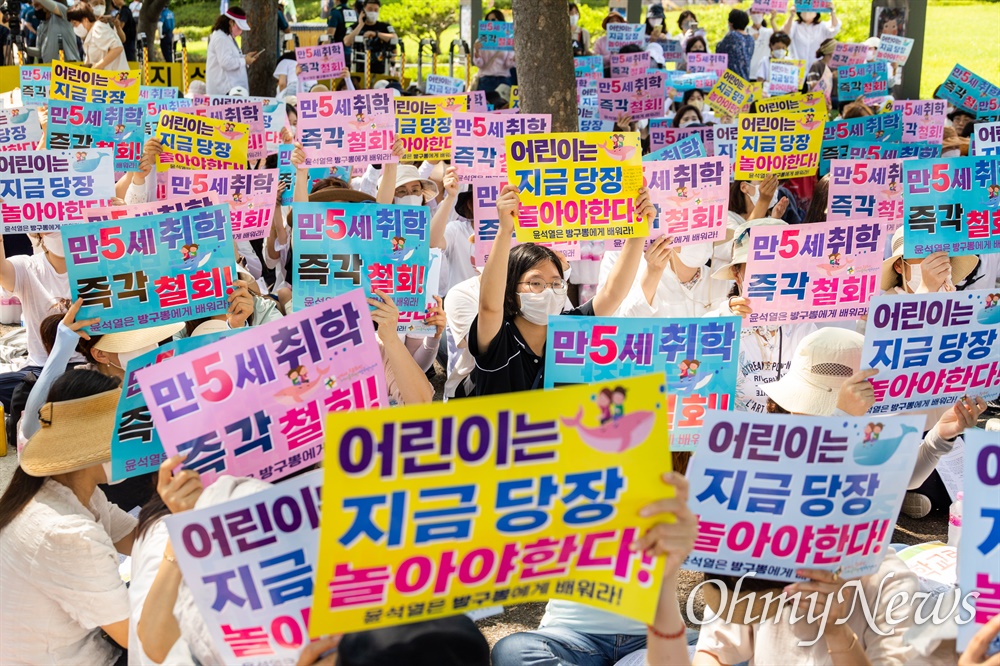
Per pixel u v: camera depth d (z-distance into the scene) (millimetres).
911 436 2691
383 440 2066
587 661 3500
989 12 20281
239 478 2785
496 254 4477
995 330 3766
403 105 8266
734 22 16047
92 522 3258
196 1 30797
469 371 5711
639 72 12688
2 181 5957
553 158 4707
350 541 2096
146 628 2662
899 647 2822
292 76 16828
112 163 6113
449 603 2189
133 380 3189
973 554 2381
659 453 2160
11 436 6277
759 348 5215
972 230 4957
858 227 4797
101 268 4312
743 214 8211
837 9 21188
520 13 8398
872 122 9977
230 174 6410
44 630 3236
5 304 8734
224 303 4469
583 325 3574
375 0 17844
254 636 2436
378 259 4637
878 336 3701
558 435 2133
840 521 2736
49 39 16812
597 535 2197
